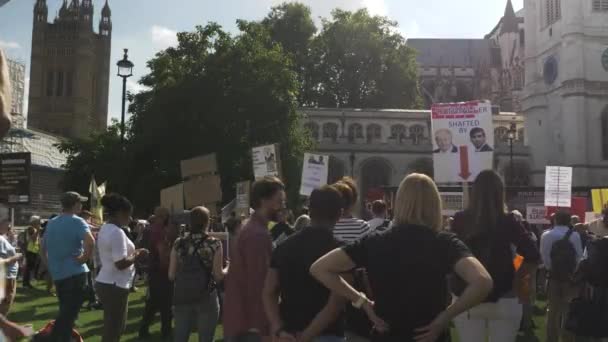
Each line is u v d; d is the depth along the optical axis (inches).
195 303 350.9
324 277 182.7
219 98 1760.6
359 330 258.4
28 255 923.4
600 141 2812.5
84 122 5634.8
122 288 363.3
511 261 279.1
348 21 3297.2
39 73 5649.6
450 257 176.4
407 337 173.9
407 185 189.6
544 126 2997.0
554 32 2962.6
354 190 349.4
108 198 371.2
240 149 1752.0
